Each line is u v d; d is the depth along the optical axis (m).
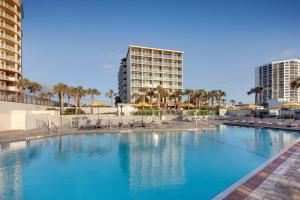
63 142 16.81
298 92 92.88
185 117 41.44
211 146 15.79
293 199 5.59
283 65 95.50
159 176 9.45
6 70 50.94
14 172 9.97
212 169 10.38
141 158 12.40
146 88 62.47
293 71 94.00
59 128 24.42
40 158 12.26
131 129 22.83
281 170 7.95
